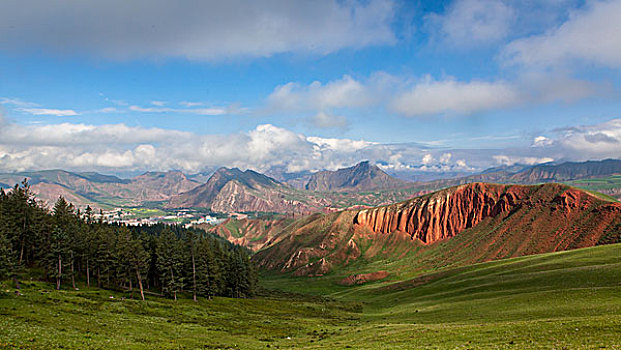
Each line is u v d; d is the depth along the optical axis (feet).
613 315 161.38
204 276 342.85
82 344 139.74
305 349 156.25
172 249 353.72
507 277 342.23
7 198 375.25
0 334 134.00
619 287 225.15
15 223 332.60
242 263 428.97
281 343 190.49
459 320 226.58
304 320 290.35
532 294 259.39
